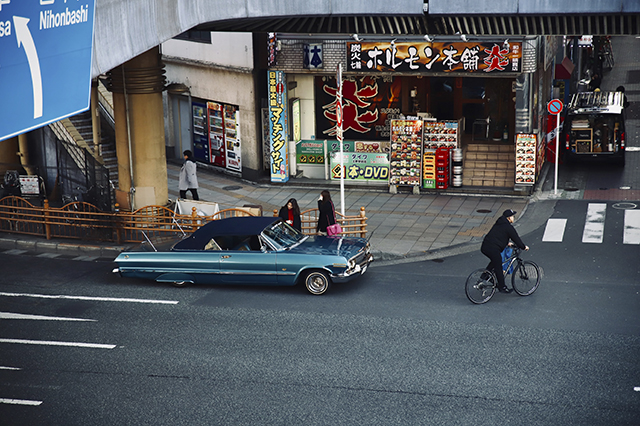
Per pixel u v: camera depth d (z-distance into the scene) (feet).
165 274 48.14
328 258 45.50
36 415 32.68
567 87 98.43
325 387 34.04
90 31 33.96
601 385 33.35
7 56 28.40
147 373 36.27
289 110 77.10
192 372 36.14
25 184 69.92
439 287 47.55
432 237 58.44
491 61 66.74
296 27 57.26
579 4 45.73
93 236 60.08
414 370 35.42
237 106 78.74
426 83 77.87
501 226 44.01
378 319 42.11
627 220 60.39
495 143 77.36
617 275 48.32
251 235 46.91
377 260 54.08
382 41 69.31
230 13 51.11
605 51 133.08
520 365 35.58
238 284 47.88
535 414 31.04
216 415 31.99
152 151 62.18
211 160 84.94
